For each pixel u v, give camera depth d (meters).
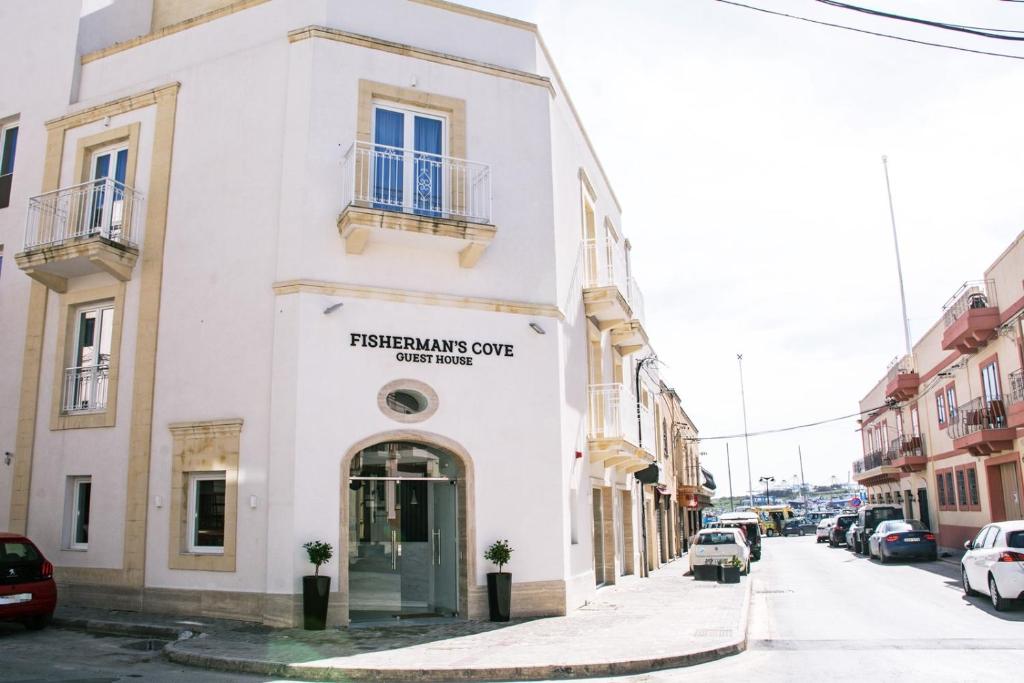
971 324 23.11
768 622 13.22
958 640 10.60
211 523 13.02
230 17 14.51
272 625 11.82
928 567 24.05
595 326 18.14
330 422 12.47
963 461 28.45
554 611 13.48
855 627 12.20
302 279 12.69
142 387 13.69
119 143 15.33
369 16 14.16
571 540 14.95
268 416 12.59
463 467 13.34
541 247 14.82
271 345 12.79
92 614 12.81
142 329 13.90
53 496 14.22
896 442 38.50
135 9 17.44
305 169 13.11
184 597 12.71
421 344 13.32
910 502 38.62
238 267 13.35
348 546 12.42
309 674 8.98
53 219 15.00
